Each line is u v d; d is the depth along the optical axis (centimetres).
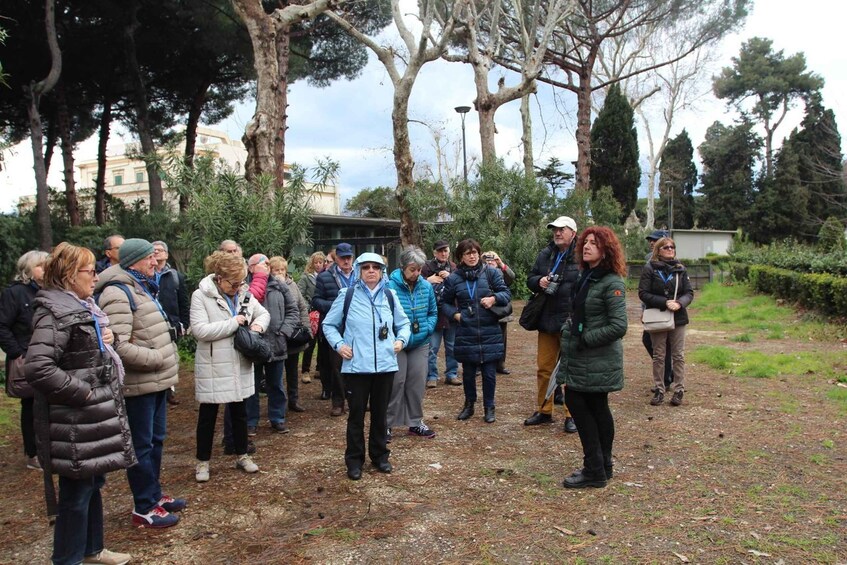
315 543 360
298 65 2150
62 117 2019
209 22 1895
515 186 1827
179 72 2198
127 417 345
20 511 427
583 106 2444
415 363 559
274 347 581
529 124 2195
